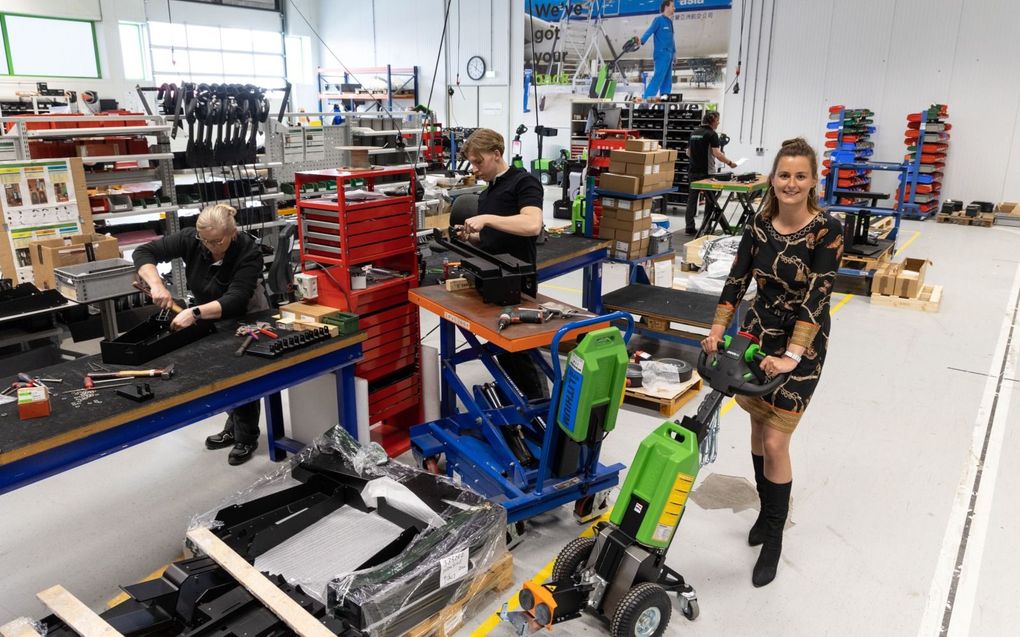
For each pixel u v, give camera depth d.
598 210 4.91
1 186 3.91
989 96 8.90
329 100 13.20
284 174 5.62
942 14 8.93
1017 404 3.66
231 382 2.17
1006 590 2.26
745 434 3.37
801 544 2.50
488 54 12.74
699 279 5.23
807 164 1.98
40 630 1.71
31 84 10.78
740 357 2.01
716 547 2.49
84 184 4.23
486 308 2.61
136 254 2.71
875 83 9.52
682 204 10.28
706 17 10.48
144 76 12.50
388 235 2.86
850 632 2.08
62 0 11.02
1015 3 8.51
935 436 3.31
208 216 2.57
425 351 3.09
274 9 14.34
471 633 2.06
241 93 4.88
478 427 2.88
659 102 9.68
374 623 1.81
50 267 3.96
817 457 3.12
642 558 1.93
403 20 13.62
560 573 2.08
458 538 2.05
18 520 2.62
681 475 1.89
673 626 2.10
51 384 2.11
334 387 2.82
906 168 6.44
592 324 2.31
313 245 2.79
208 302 2.71
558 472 2.47
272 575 1.92
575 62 11.88
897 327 4.93
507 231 2.66
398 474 2.41
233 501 2.33
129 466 3.02
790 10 9.84
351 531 2.22
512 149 11.99
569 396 2.25
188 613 1.79
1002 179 9.06
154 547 2.47
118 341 2.31
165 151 4.73
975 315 5.18
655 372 3.74
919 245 7.60
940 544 2.50
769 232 2.13
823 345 2.12
